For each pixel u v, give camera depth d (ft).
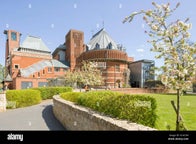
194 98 74.59
